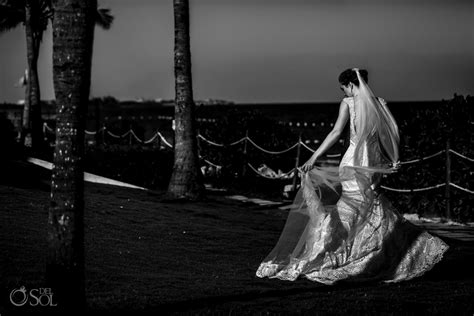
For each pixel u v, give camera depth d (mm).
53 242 5371
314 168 7941
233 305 6234
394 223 7680
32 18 27688
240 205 15070
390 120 7914
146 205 12836
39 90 26953
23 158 18359
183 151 14438
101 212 11188
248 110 21703
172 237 10008
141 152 20234
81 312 5418
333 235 7605
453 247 10414
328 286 7332
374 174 7750
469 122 14320
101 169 19641
